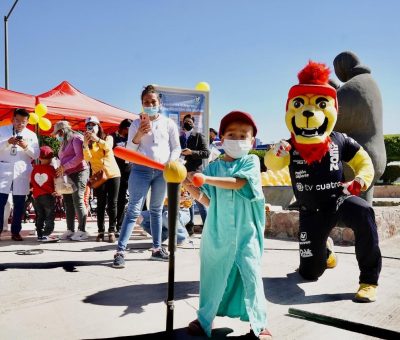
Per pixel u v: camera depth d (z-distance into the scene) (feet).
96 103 33.86
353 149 11.10
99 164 18.17
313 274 11.25
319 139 10.50
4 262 13.67
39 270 12.48
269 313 8.82
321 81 10.69
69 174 18.89
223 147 8.36
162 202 14.05
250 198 7.84
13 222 19.07
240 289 7.86
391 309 9.07
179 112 22.21
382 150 17.42
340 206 10.48
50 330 7.71
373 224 10.08
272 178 28.55
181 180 6.49
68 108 30.22
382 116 17.80
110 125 34.37
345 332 7.77
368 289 9.75
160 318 8.39
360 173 10.79
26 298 9.64
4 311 8.75
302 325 8.14
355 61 18.45
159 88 21.80
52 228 19.25
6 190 18.84
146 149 13.46
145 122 13.08
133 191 13.30
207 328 7.41
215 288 7.63
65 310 8.82
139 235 20.80
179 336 7.45
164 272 12.21
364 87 17.29
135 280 11.30
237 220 7.78
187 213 17.97
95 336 7.44
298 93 10.71
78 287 10.61
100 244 17.78
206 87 23.73
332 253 12.73
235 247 7.63
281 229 19.44
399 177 52.49
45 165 19.20
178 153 14.05
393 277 11.75
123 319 8.31
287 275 12.01
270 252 15.57
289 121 10.88
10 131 19.74
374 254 9.89
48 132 36.76
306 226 11.09
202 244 8.05
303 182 10.87
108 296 9.80
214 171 8.42
